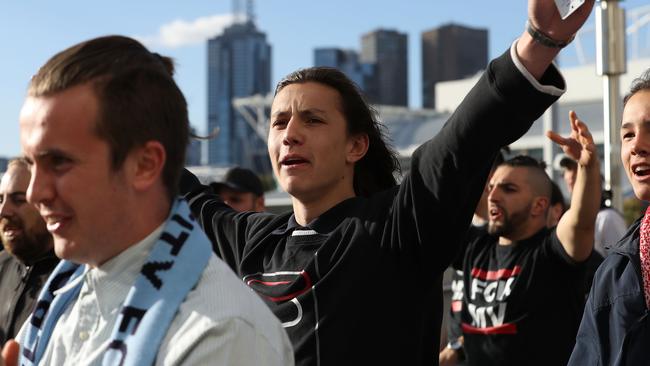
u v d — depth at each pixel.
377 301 1.98
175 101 1.27
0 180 3.29
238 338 1.18
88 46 1.24
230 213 2.53
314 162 2.19
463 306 3.85
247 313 1.21
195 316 1.18
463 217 1.94
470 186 1.89
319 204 2.23
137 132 1.21
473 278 3.83
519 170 3.76
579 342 2.30
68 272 1.46
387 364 1.97
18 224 3.13
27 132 1.21
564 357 3.43
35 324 1.44
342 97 2.26
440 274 2.02
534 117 1.72
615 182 5.92
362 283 1.99
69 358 1.27
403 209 1.98
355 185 2.38
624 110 2.27
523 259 3.61
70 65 1.20
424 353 2.15
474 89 1.77
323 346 1.96
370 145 2.35
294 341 2.00
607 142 5.97
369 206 2.12
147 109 1.22
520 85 1.67
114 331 1.19
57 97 1.18
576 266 3.39
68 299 1.38
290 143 2.20
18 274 3.29
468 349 3.77
